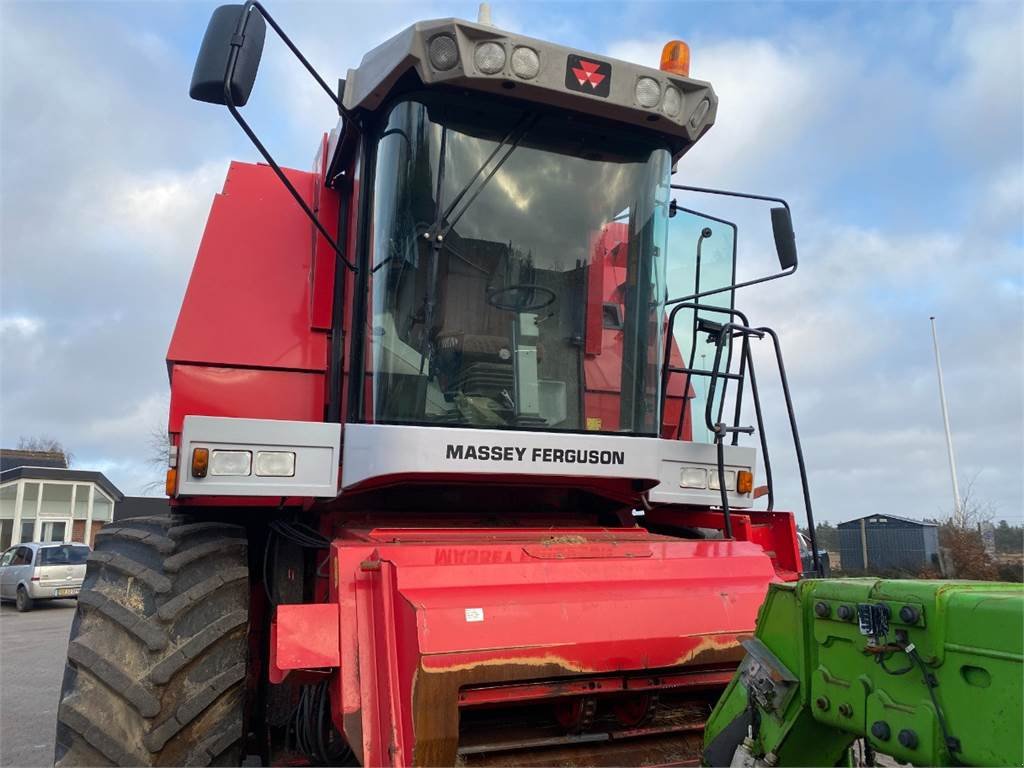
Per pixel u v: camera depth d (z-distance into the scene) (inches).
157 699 120.6
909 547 823.1
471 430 134.7
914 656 74.1
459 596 105.2
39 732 259.3
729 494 165.6
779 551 165.6
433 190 144.6
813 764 94.0
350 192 171.8
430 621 99.1
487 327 146.2
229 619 130.8
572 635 105.2
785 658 93.5
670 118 153.9
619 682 109.0
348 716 100.5
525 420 146.1
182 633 126.8
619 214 157.1
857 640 82.4
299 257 173.6
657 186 160.4
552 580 114.5
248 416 158.9
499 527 152.3
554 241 151.9
